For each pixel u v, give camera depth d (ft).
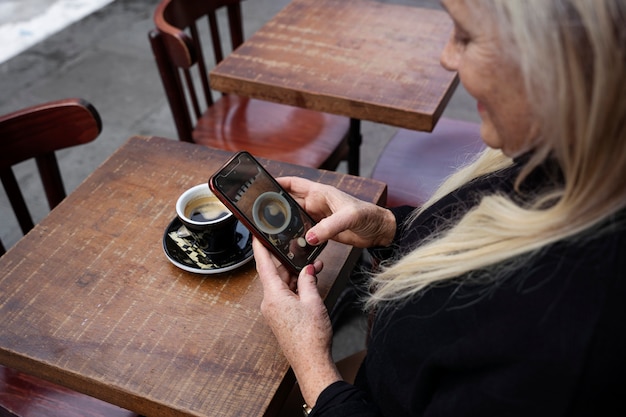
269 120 6.50
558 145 2.04
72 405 3.88
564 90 1.91
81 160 8.92
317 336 2.90
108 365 2.98
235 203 3.13
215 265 3.37
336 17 6.19
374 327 2.89
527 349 2.14
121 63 10.79
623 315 2.02
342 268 3.46
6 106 9.90
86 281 3.37
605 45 1.80
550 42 1.88
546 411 2.13
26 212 4.67
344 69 5.41
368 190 3.91
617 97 1.86
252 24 11.59
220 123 6.49
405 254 3.16
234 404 2.81
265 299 3.03
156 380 2.92
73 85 10.32
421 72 5.34
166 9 5.81
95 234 3.63
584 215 2.11
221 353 3.01
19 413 3.85
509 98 2.17
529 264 2.23
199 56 6.48
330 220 3.21
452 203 3.00
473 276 2.44
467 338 2.31
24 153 4.41
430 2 11.33
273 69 5.44
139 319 3.18
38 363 3.02
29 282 3.38
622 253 2.06
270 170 4.05
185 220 3.26
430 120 4.88
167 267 3.43
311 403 2.86
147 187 3.94
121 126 9.50
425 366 2.44
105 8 12.26
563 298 2.11
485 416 2.26
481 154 3.28
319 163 5.97
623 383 2.03
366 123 9.54
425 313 2.55
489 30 2.09
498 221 2.36
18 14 12.10
